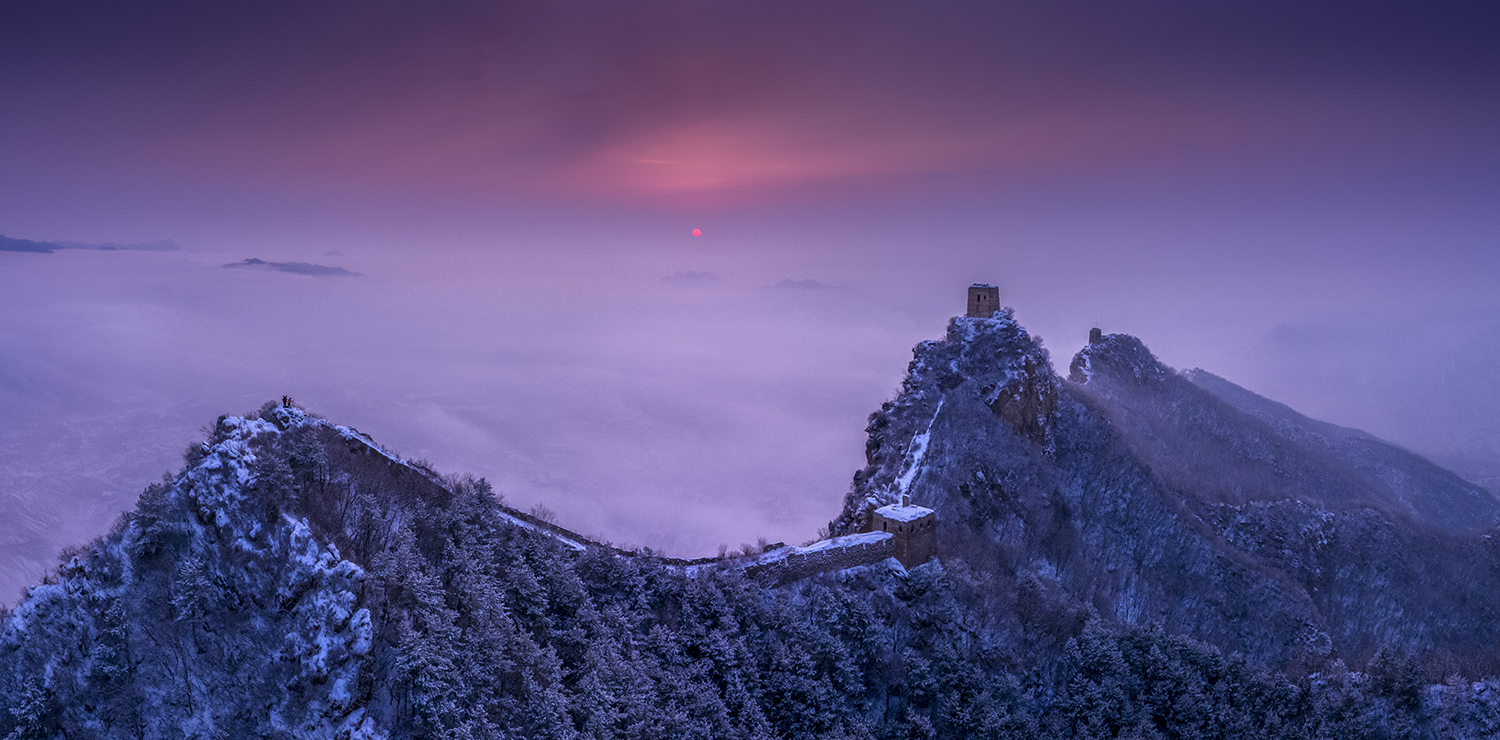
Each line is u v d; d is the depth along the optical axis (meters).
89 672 54.38
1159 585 125.62
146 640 55.53
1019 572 107.31
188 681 54.47
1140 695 85.12
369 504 66.75
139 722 53.16
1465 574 154.00
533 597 67.62
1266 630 121.06
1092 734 81.19
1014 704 82.38
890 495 111.56
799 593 84.00
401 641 55.88
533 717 58.22
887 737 76.69
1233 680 90.56
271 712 52.97
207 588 56.88
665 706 66.31
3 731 52.22
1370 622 139.12
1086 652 88.25
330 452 70.69
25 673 54.22
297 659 53.97
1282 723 86.88
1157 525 133.75
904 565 91.62
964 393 135.12
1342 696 89.12
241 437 65.25
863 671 79.75
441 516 70.56
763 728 69.88
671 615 76.69
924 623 85.56
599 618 70.06
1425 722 87.00
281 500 60.94
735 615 77.94
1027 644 90.12
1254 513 155.62
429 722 53.50
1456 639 137.38
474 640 59.34
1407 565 150.38
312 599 55.94
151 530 58.53
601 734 59.47
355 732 52.12
